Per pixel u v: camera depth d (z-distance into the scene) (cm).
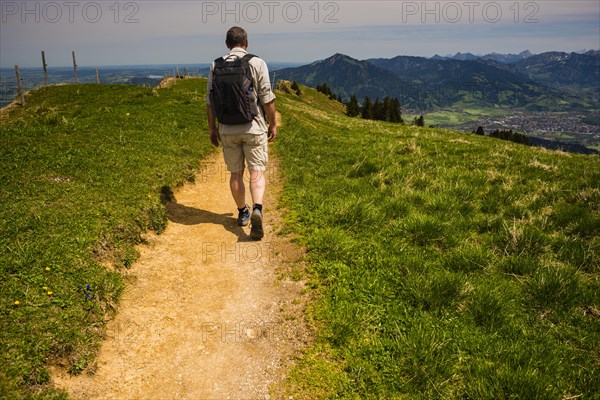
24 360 348
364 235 664
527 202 809
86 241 520
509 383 364
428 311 477
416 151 1357
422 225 661
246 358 426
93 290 454
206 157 1179
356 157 1230
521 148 1748
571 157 1491
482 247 611
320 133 1891
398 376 385
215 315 491
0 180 674
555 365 388
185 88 4553
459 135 3033
